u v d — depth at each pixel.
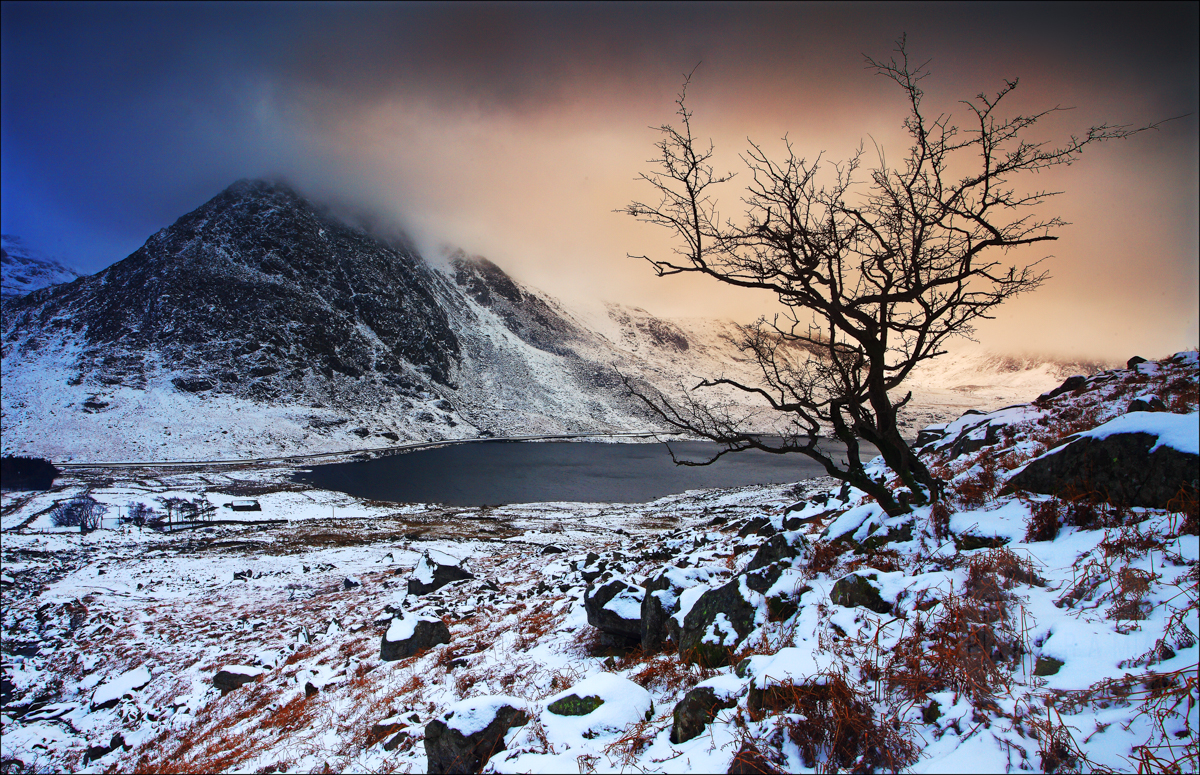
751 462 110.50
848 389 6.75
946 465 11.08
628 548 22.91
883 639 4.56
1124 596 4.09
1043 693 3.54
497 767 4.66
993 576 4.87
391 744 6.84
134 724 13.63
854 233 6.46
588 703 5.12
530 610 13.10
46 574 34.91
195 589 29.94
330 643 16.20
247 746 9.33
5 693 17.75
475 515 61.97
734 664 5.47
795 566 6.67
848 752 3.52
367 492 81.19
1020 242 5.76
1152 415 5.70
